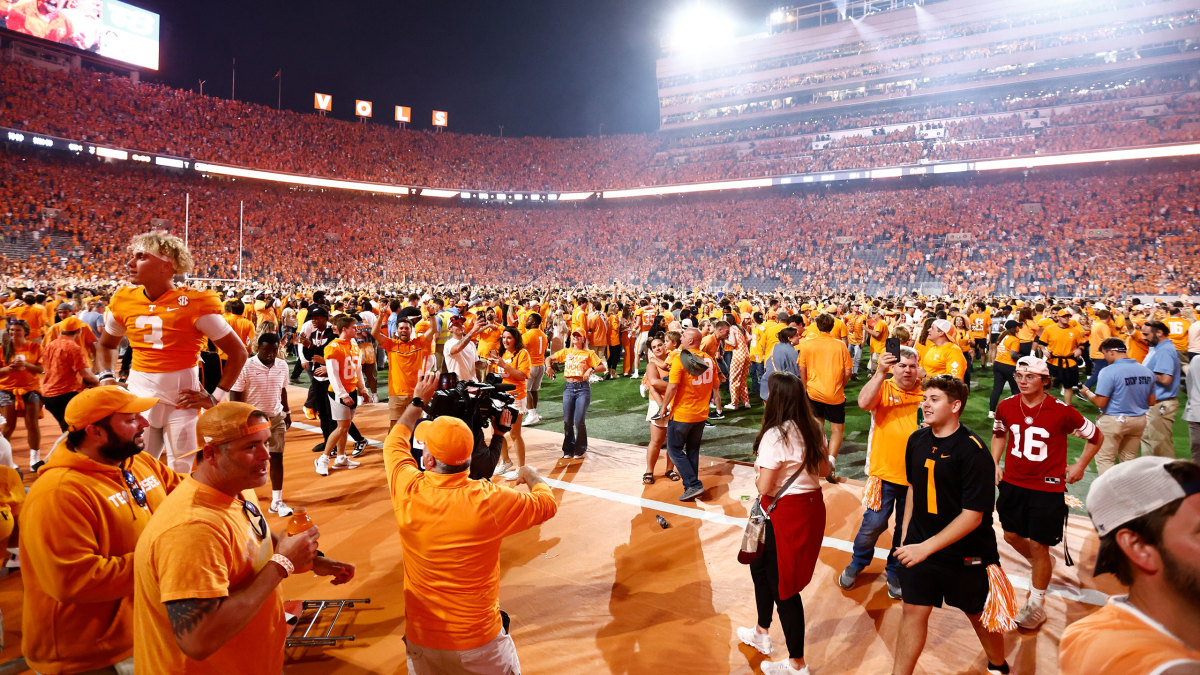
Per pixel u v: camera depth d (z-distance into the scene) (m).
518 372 7.91
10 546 4.83
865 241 49.84
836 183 58.34
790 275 49.34
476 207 65.06
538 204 68.94
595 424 10.95
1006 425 4.60
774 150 62.19
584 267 57.69
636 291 39.44
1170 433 7.07
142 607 2.23
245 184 54.53
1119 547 1.41
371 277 51.09
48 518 2.53
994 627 3.38
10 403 7.42
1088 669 1.35
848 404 12.70
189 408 4.17
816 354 7.84
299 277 47.25
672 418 6.96
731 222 57.94
